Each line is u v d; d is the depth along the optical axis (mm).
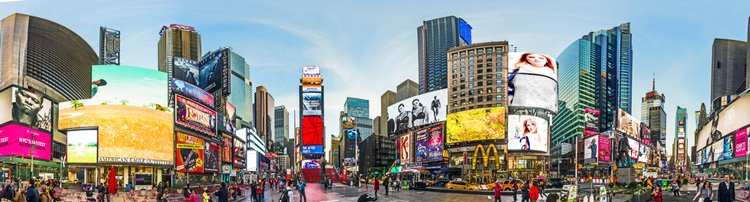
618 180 54750
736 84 176250
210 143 114000
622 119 174250
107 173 83000
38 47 170000
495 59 162750
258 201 40438
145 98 92125
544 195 38312
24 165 89062
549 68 152875
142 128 85938
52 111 100688
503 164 136500
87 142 81375
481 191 53812
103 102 83125
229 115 153875
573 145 180250
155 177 89188
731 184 21562
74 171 88000
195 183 105750
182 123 98938
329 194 57781
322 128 160875
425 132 157125
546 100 150375
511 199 45125
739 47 179750
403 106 181250
